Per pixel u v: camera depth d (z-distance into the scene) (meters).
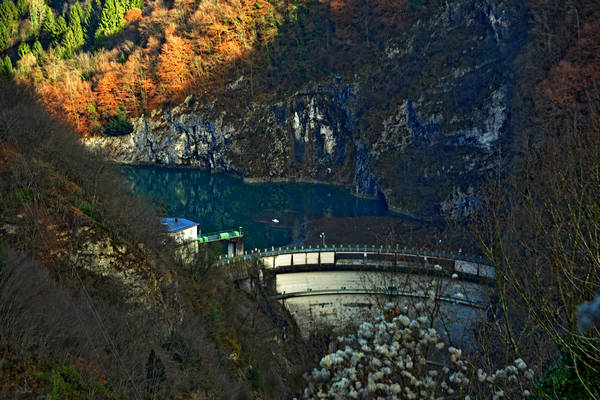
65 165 71.62
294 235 147.62
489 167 154.38
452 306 67.38
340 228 151.00
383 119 194.25
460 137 166.25
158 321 55.81
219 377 50.75
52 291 46.84
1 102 75.19
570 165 49.28
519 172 105.38
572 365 21.39
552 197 47.94
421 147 180.25
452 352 22.38
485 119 159.75
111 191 74.31
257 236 146.25
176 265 71.62
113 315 50.41
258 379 55.84
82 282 54.69
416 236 140.00
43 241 55.72
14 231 54.97
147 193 189.25
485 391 25.84
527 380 23.81
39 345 38.66
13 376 34.84
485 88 166.12
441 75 182.38
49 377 35.81
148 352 46.78
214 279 77.81
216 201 185.38
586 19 134.88
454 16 191.12
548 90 125.56
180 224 86.44
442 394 21.64
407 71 197.75
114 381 40.22
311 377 21.23
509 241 49.84
